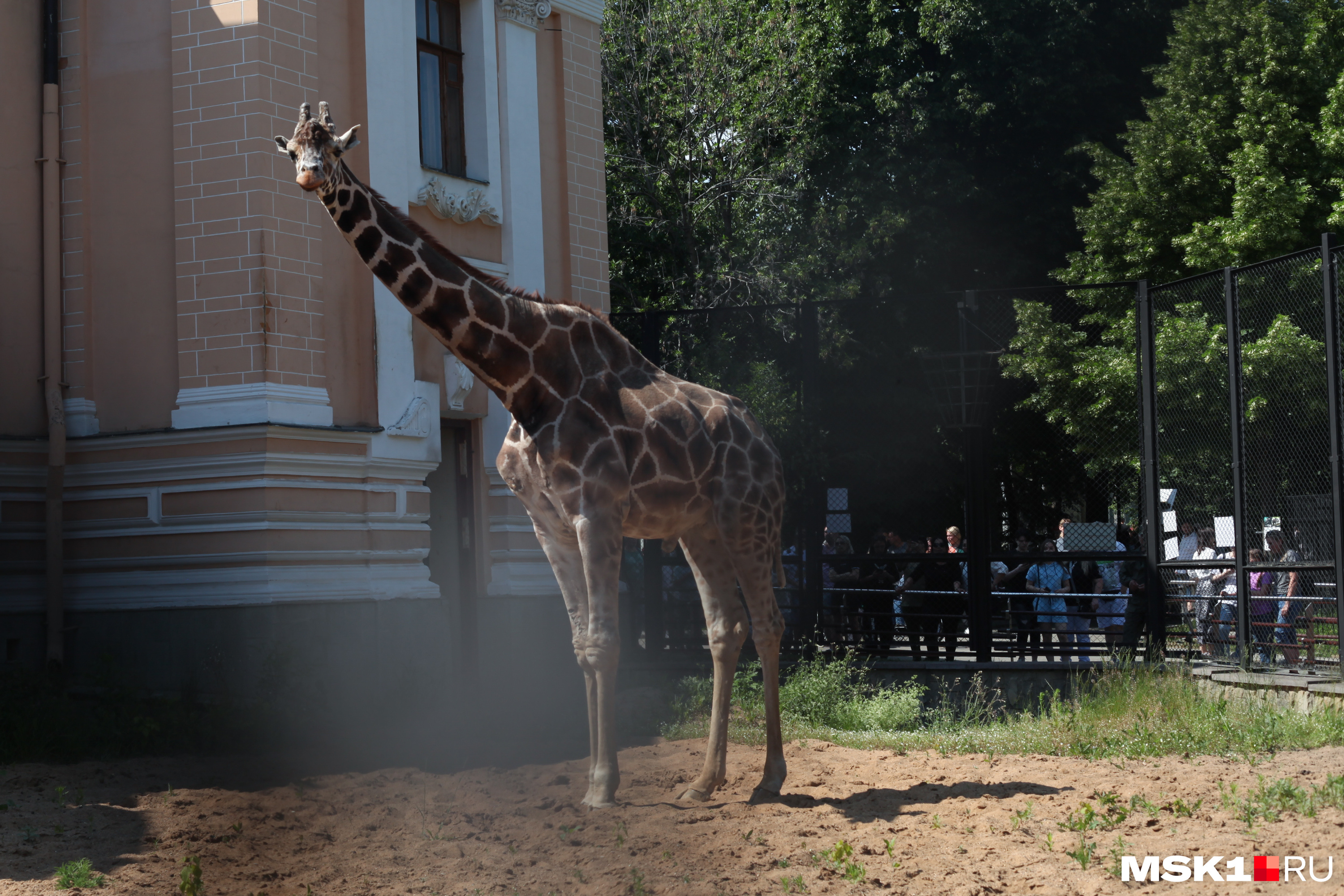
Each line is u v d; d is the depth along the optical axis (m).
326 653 11.97
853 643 13.39
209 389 11.98
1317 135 21.97
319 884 5.55
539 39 15.91
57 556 12.20
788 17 27.16
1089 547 13.76
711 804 7.10
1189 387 12.35
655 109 26.55
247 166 12.02
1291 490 11.11
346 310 12.80
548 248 15.81
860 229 26.38
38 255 12.58
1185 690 10.11
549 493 7.17
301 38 12.53
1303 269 11.02
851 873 5.38
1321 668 10.47
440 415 14.02
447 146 14.77
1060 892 5.11
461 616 14.41
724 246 26.41
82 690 11.57
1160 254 23.50
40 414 12.47
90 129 12.67
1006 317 19.81
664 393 7.30
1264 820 6.16
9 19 12.48
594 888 5.34
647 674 13.30
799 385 14.30
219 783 8.05
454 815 6.84
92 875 5.63
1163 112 24.12
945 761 8.56
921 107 25.88
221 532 11.88
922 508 17.28
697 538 7.52
